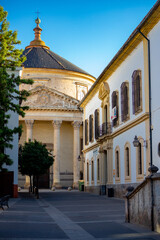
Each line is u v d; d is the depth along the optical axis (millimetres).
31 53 67312
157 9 20078
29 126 57688
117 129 29391
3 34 18938
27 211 17938
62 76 63562
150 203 11070
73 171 61062
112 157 31562
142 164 23500
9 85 17641
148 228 11219
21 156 35531
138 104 24359
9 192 29578
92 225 12344
